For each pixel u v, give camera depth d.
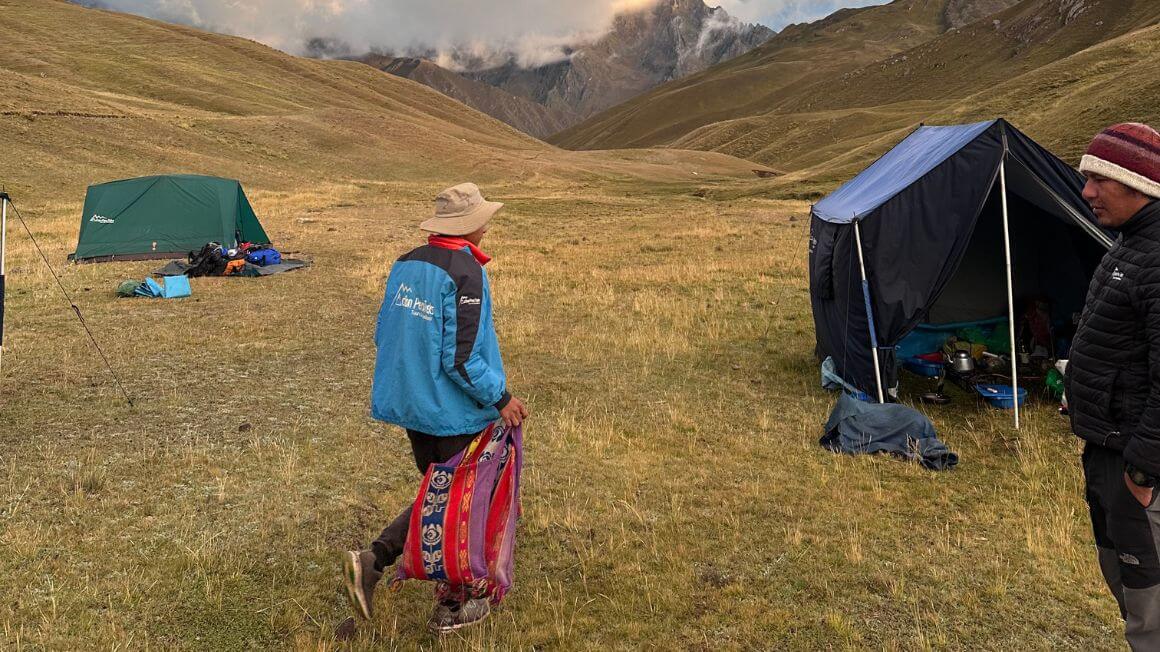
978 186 7.96
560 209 36.56
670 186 58.22
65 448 6.52
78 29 106.81
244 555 4.80
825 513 5.68
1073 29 174.88
